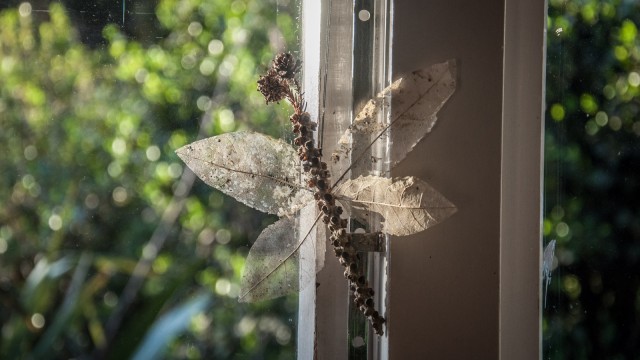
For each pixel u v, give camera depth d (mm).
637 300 974
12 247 1085
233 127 1046
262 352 1044
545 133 938
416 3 919
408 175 919
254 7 1041
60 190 1086
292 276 894
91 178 1084
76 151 1084
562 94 962
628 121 983
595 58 979
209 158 895
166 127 1066
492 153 924
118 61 1062
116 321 1065
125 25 1053
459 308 922
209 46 1055
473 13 922
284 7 1028
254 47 1041
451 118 922
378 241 933
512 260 917
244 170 896
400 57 918
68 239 1083
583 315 965
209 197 1065
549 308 940
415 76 894
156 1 1051
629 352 973
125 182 1078
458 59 921
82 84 1070
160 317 1059
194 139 1062
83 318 1077
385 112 901
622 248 977
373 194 892
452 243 922
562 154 959
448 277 921
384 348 928
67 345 1076
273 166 898
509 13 919
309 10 981
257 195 899
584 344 963
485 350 923
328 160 944
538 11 923
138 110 1069
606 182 976
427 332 921
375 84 950
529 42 922
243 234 1061
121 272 1073
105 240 1082
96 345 1060
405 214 882
